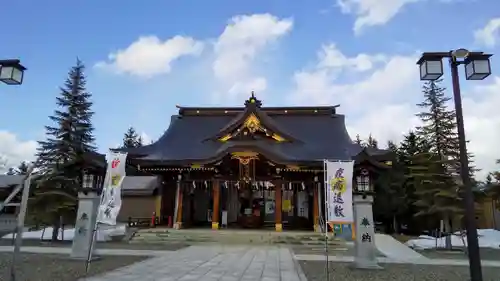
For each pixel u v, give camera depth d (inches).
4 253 624.7
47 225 876.6
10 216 1174.3
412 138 1407.5
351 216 463.8
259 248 733.9
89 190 565.6
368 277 444.1
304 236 848.3
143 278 410.0
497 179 952.3
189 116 1359.5
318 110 1323.8
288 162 960.9
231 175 1023.0
